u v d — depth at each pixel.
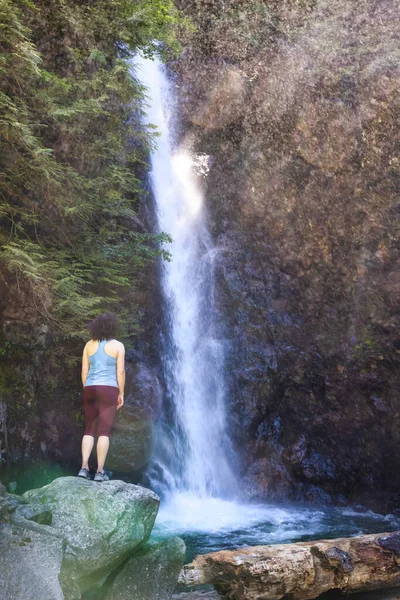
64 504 4.12
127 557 4.28
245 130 12.66
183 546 4.39
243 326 12.91
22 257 7.06
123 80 8.32
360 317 11.17
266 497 11.65
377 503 10.97
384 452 11.07
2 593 3.44
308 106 11.34
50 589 3.53
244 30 11.72
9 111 7.04
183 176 14.27
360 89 10.54
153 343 12.14
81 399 9.88
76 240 8.80
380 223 10.66
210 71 12.57
